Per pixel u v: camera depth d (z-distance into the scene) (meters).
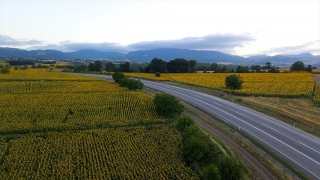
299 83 84.38
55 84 77.31
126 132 35.81
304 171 25.52
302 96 63.59
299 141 33.47
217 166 23.89
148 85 86.19
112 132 35.47
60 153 28.88
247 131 37.00
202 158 27.83
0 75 95.50
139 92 64.62
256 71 146.12
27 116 42.41
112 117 42.75
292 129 38.59
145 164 26.78
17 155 28.19
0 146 30.30
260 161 27.61
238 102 57.94
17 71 118.31
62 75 108.06
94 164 26.42
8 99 53.03
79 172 25.05
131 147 30.64
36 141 32.12
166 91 73.06
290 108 52.03
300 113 48.06
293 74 116.19
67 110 46.22
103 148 30.08
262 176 24.70
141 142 32.25
